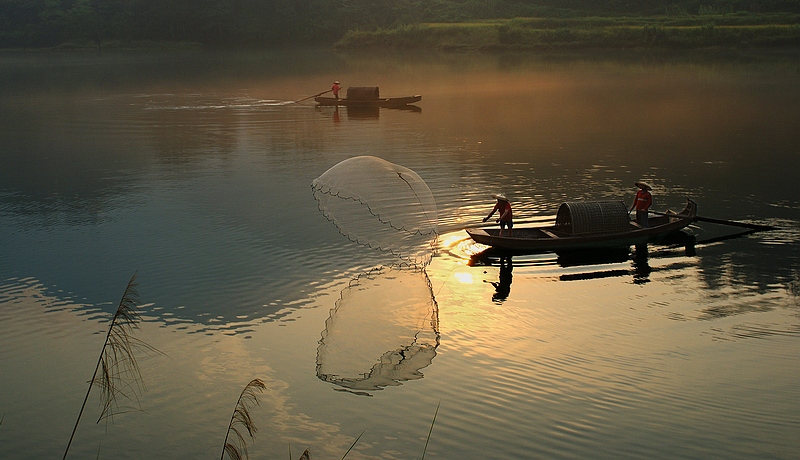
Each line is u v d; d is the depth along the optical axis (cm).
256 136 3441
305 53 9938
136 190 2406
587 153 2842
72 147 3238
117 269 1645
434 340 1247
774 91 4641
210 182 2491
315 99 4609
